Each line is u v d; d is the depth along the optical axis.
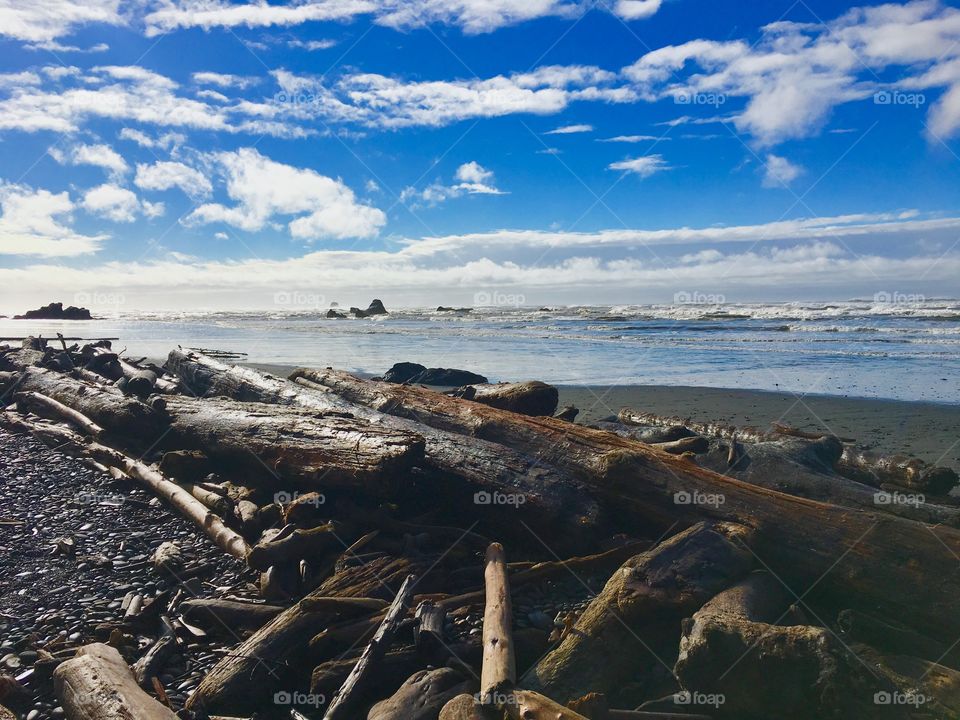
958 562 4.54
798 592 5.02
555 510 6.07
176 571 5.91
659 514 5.87
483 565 5.86
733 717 3.81
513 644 4.38
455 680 4.06
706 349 23.16
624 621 4.54
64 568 5.96
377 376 17.58
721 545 4.95
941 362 18.38
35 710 4.06
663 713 3.78
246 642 4.65
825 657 3.63
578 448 6.82
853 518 5.08
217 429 8.24
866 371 17.19
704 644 3.88
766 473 6.91
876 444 9.98
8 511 7.12
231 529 6.54
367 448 6.68
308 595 5.35
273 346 27.31
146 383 10.30
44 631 4.99
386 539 6.21
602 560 5.74
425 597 5.18
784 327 30.73
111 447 9.05
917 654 4.36
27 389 11.95
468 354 23.41
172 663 4.70
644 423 11.30
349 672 4.34
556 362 20.70
